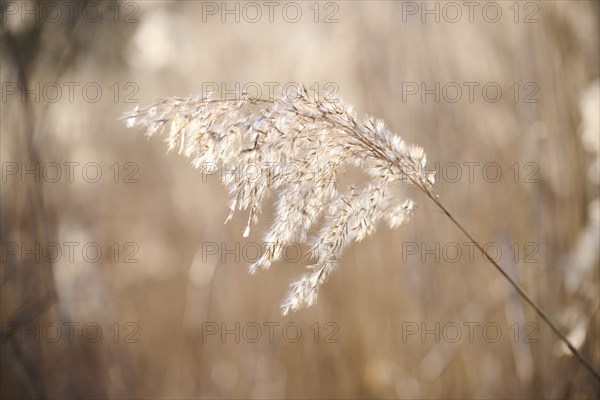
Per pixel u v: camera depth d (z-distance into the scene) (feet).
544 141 12.10
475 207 13.07
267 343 14.53
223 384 14.53
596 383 10.55
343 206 6.07
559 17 11.98
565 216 11.84
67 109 14.25
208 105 5.86
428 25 13.48
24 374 11.64
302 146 5.93
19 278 12.32
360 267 13.83
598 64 11.63
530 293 11.75
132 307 16.11
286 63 14.80
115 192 17.24
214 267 14.94
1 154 12.39
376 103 13.56
